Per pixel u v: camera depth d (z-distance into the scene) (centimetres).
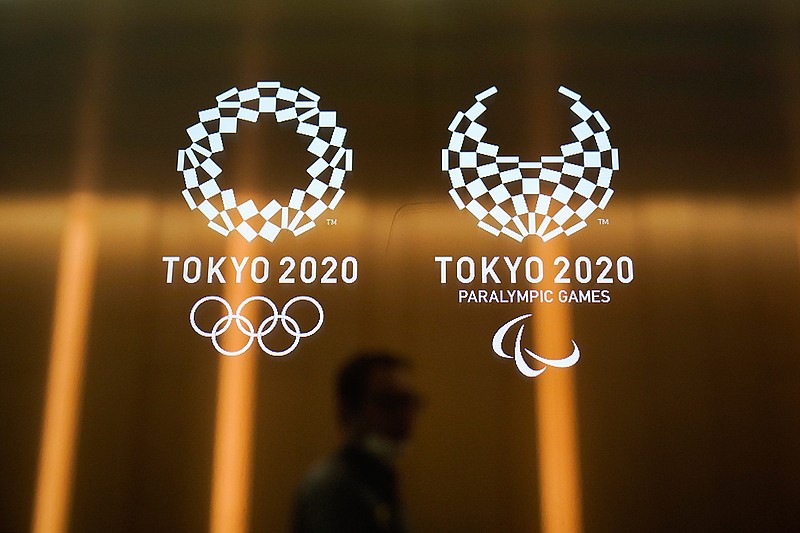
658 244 387
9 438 370
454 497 359
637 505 356
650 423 365
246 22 423
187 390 374
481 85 411
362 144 404
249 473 365
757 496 356
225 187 400
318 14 423
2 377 377
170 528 360
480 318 380
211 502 362
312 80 414
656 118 404
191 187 400
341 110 409
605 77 411
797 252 386
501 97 409
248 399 373
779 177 396
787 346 373
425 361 375
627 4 420
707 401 367
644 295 381
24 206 399
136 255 392
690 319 377
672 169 397
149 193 400
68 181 402
